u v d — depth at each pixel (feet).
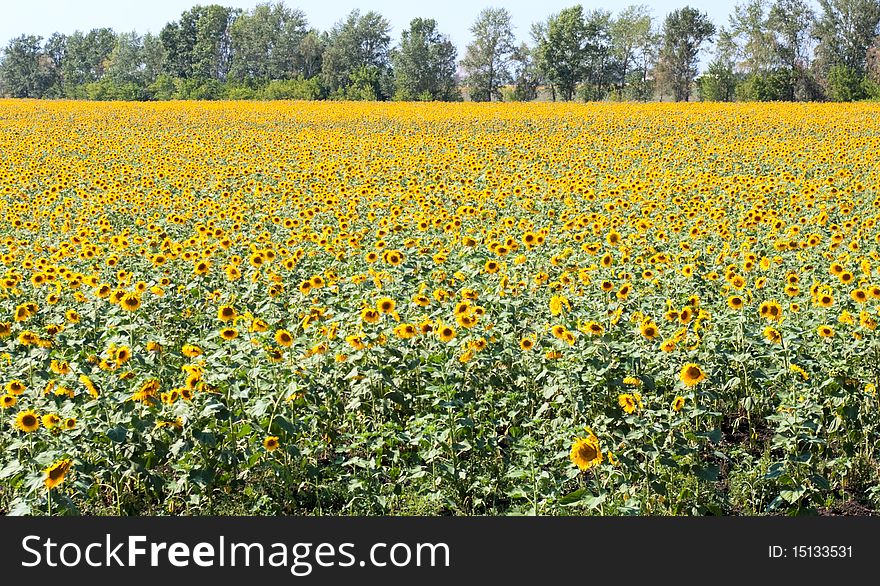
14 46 539.29
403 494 22.03
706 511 21.01
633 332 27.99
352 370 24.81
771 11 334.24
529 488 21.12
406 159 87.51
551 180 71.00
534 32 396.57
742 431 25.84
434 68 415.03
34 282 33.22
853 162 82.89
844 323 27.73
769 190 63.57
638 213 55.31
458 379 25.43
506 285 33.65
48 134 118.11
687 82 380.37
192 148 99.09
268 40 449.89
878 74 311.06
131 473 20.38
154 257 38.34
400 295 33.53
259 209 60.64
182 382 25.59
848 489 22.65
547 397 24.12
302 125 135.64
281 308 33.17
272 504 21.36
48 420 20.39
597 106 176.45
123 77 489.67
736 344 27.71
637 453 22.62
